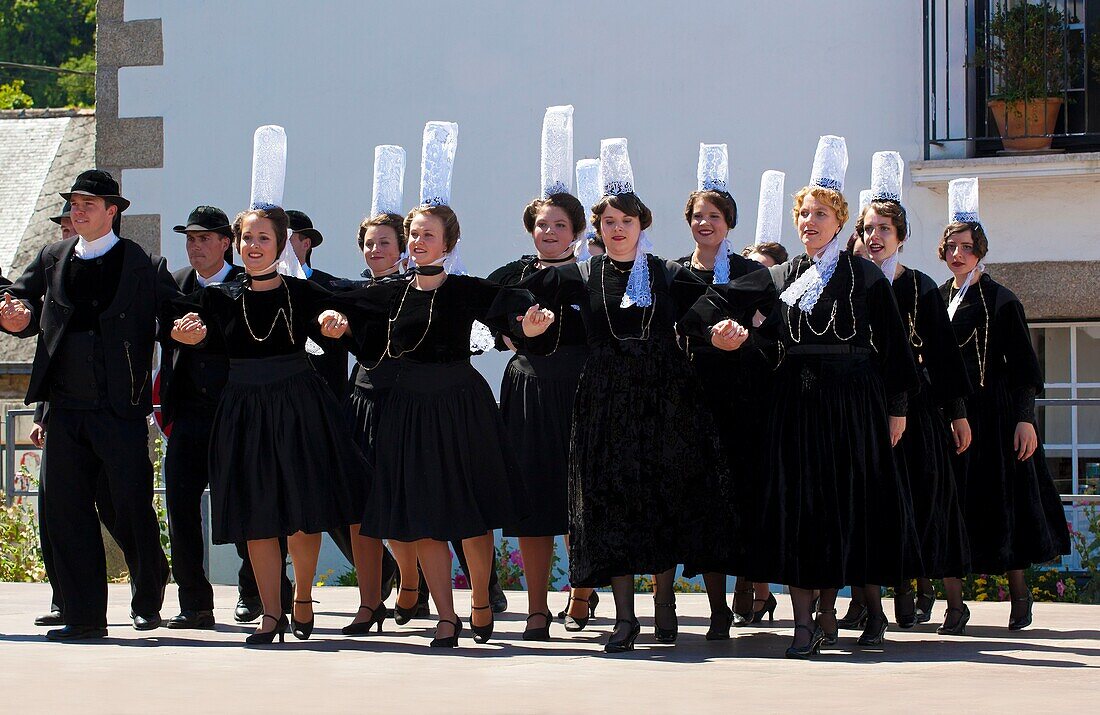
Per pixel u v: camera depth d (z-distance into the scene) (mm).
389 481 7168
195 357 8273
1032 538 8367
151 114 13312
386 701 5305
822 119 12016
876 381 7004
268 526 7168
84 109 32688
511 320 7031
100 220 7746
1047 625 8656
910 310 7594
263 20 13117
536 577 7598
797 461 6914
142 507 7797
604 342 7102
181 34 13266
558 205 7812
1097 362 11719
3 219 29688
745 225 12164
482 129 12688
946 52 11758
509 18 12625
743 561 7074
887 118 11898
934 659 6789
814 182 7059
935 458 7711
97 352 7648
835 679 5992
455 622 7246
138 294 7738
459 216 12727
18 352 26891
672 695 5480
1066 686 5844
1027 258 11531
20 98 43156
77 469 7660
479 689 5637
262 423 7285
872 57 11922
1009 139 11570
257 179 7438
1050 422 11773
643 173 12352
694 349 7672
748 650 7168
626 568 6926
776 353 7141
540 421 7656
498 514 7203
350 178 12938
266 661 6570
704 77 12227
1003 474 8352
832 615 7188
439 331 7156
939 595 10633
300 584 7562
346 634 7887
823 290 6941
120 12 13383
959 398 7680
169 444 8305
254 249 7316
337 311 7352
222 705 5195
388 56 12875
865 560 6891
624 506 6969
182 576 8219
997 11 11734
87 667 6340
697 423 7094
